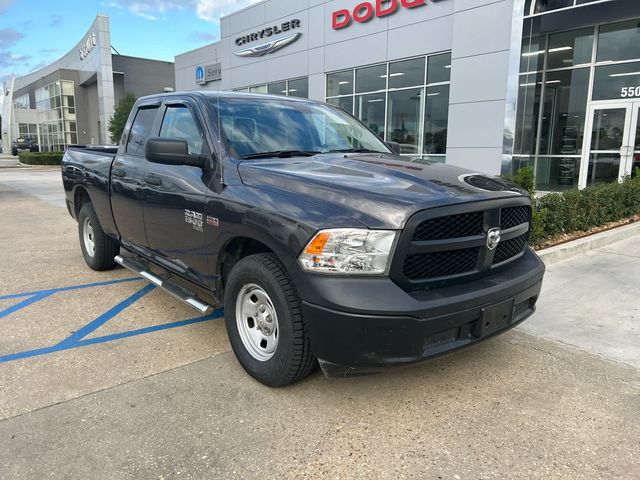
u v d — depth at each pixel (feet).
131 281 18.39
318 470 8.10
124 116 122.93
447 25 46.85
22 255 22.71
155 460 8.28
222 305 12.33
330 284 8.79
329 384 10.79
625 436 9.05
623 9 36.52
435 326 8.87
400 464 8.26
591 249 23.47
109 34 136.26
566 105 43.91
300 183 10.09
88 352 12.30
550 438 8.98
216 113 12.71
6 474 7.88
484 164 43.91
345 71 58.39
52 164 122.21
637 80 39.55
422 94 50.29
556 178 45.24
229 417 9.53
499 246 10.52
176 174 12.95
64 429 9.07
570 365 11.84
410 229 8.70
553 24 39.55
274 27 67.36
